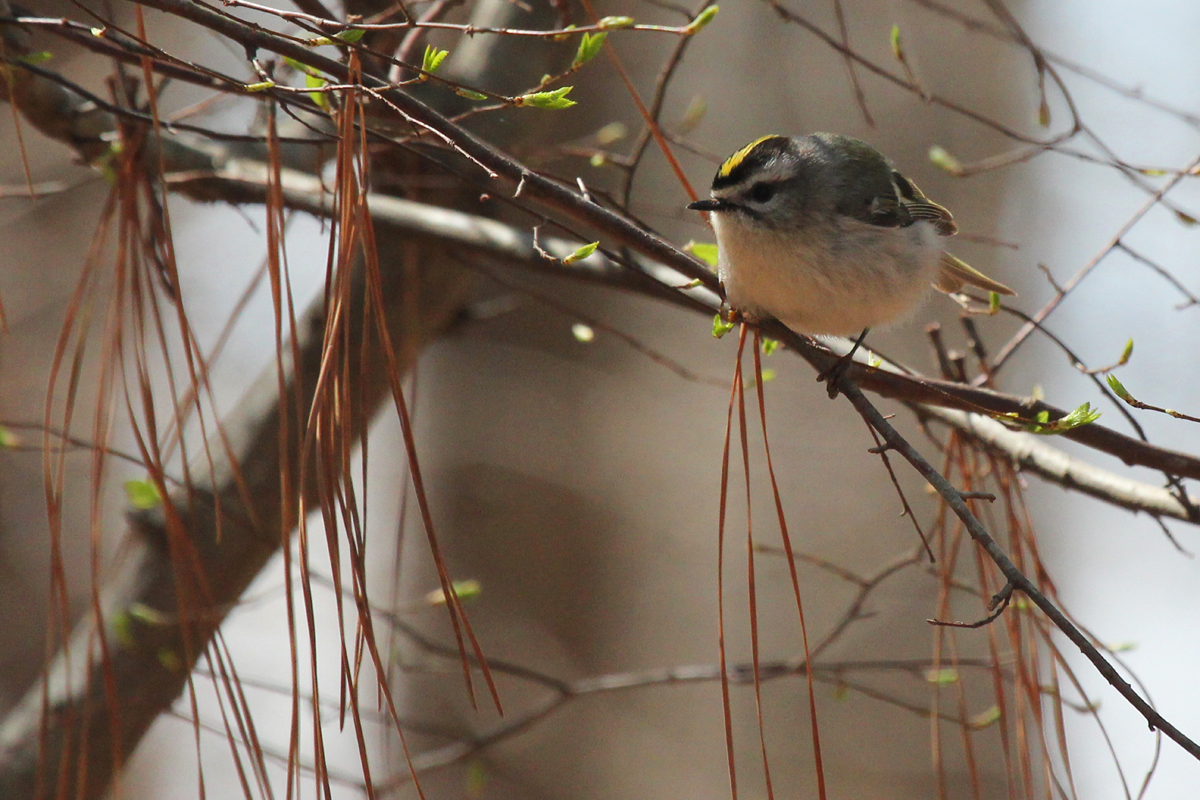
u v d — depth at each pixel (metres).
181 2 4.25
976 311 6.71
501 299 12.23
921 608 11.91
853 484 12.41
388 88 4.35
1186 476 6.43
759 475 12.52
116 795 4.99
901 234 7.42
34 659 14.59
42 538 15.08
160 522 7.36
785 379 12.73
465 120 7.58
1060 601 6.14
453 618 4.06
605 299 12.76
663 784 11.98
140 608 6.91
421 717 12.21
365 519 3.92
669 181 12.53
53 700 7.28
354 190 4.25
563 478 12.54
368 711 7.33
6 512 14.93
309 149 7.89
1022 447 7.08
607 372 12.72
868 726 11.86
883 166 7.88
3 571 14.87
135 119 5.25
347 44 4.27
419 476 4.09
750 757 12.03
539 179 4.96
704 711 12.20
